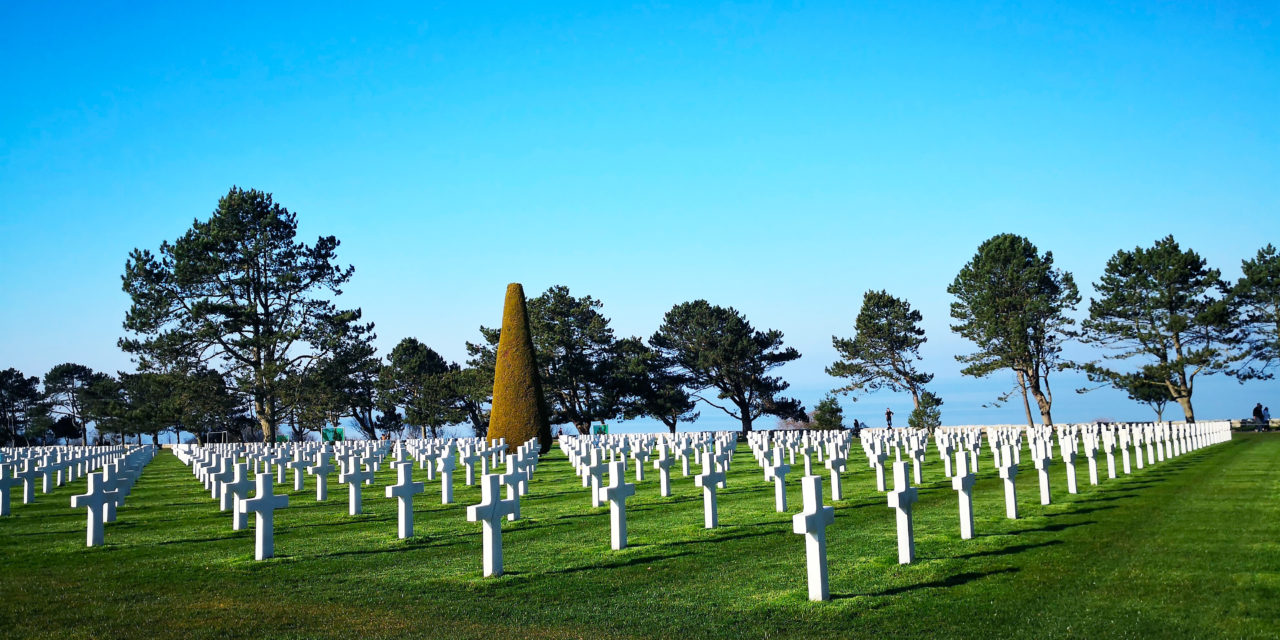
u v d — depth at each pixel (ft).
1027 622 24.50
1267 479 56.95
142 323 158.81
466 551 38.29
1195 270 167.73
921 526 42.01
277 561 36.45
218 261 162.71
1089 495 51.90
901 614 25.75
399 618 26.84
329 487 71.61
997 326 167.73
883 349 193.36
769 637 24.06
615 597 29.09
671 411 216.54
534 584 31.24
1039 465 48.16
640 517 48.60
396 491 41.63
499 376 128.06
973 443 73.82
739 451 127.95
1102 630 23.54
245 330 166.91
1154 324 169.07
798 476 73.56
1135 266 169.89
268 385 160.86
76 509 57.57
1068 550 34.14
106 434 269.85
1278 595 26.12
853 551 35.94
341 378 171.73
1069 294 172.04
